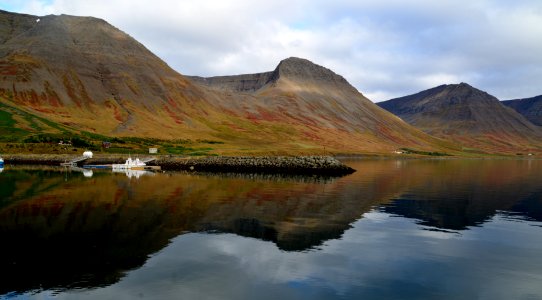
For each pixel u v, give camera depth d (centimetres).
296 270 2233
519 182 7550
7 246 2570
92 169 9362
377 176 8594
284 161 9662
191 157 10800
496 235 3102
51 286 1961
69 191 5125
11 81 17888
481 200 4994
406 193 5591
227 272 2183
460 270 2278
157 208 3956
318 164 9412
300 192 5475
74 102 18650
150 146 13950
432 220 3656
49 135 12725
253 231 3080
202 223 3322
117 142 14025
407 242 2848
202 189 5619
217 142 17762
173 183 6406
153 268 2225
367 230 3188
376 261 2406
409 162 16738
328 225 3344
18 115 14550
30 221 3266
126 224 3225
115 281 2036
